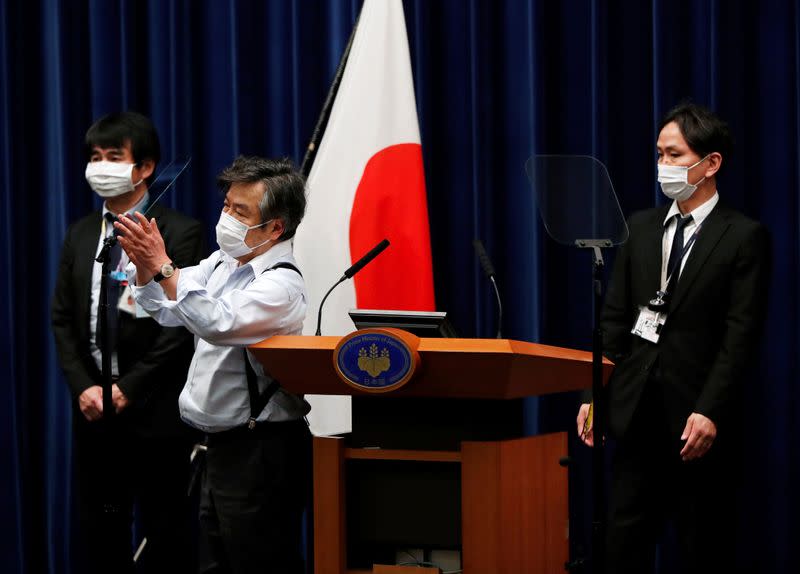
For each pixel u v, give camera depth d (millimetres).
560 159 5051
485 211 7332
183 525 6453
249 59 7727
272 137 7723
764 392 6992
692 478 5562
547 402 7352
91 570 6398
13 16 7898
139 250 4473
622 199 7293
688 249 5672
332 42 7559
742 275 5488
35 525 7945
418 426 4441
